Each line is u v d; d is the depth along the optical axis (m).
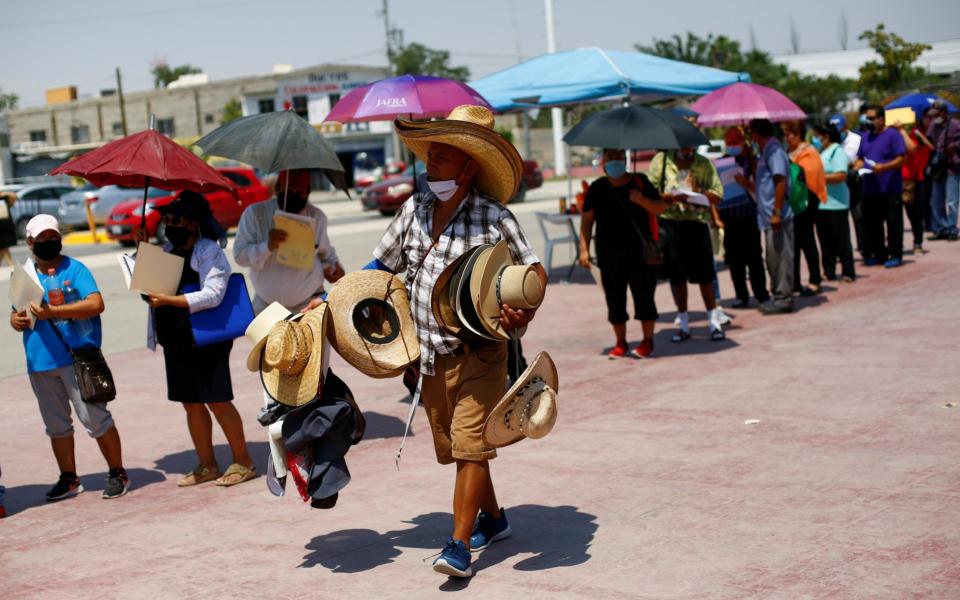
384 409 8.05
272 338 4.55
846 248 12.27
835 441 6.13
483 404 4.46
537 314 12.05
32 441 7.80
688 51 53.00
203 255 6.17
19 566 5.14
